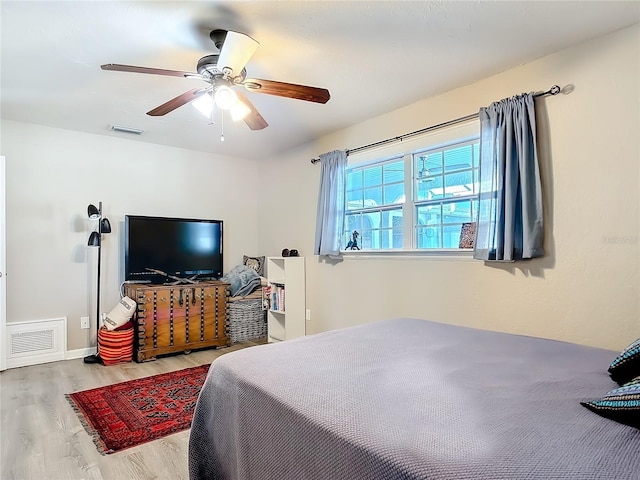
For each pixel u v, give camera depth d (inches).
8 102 127.8
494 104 106.5
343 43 92.2
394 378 53.7
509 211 101.5
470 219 119.9
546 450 34.5
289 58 99.3
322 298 166.4
